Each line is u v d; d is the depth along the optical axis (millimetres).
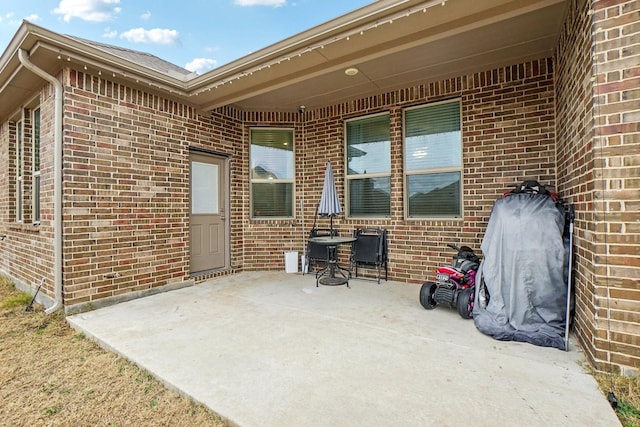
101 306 3881
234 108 5797
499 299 2996
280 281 5066
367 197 5488
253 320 3295
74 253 3709
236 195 5844
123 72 3994
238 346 2670
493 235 3170
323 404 1868
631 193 2070
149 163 4461
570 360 2381
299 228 5988
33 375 2391
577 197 2711
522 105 4129
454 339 2789
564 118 3320
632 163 2064
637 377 2043
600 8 2158
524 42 3650
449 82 4625
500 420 1715
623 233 2100
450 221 4598
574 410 1791
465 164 4508
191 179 5195
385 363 2357
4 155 5816
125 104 4203
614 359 2139
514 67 4184
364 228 5293
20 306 4012
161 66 5656
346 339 2797
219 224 5633
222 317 3396
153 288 4445
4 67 3908
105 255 3973
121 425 1839
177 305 3854
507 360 2391
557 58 3697
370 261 5004
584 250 2479
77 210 3744
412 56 3945
